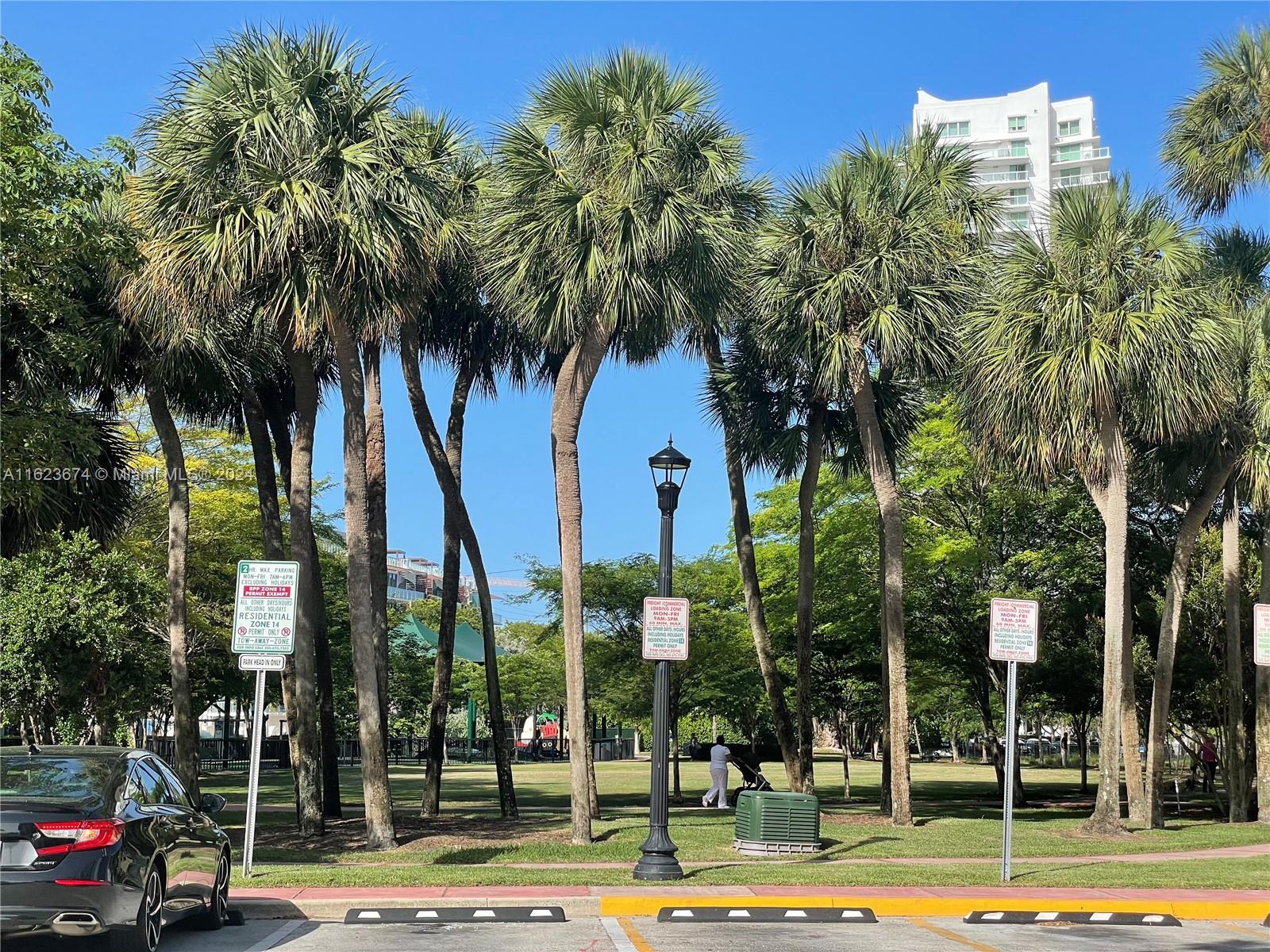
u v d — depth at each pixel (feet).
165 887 31.14
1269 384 75.46
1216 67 82.84
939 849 60.29
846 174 73.82
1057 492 94.99
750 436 87.10
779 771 161.99
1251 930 38.86
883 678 89.30
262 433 72.33
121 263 54.75
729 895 42.22
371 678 59.82
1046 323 66.95
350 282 55.11
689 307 60.59
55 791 29.27
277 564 45.34
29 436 52.11
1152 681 102.42
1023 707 112.47
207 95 55.06
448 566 79.15
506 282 60.90
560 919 39.50
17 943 29.25
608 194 58.59
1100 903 41.47
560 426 61.98
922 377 80.33
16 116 48.65
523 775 159.43
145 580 80.84
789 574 106.22
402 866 50.44
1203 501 78.48
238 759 191.83
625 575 109.91
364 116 56.13
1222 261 85.56
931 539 98.73
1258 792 83.56
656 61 60.80
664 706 47.75
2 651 73.20
